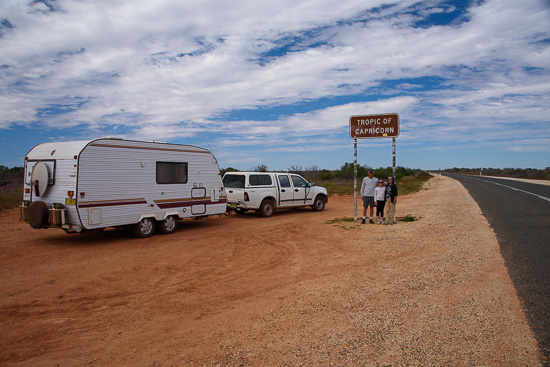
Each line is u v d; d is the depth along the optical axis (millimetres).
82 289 6121
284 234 11070
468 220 12234
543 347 3730
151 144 10648
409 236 10062
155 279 6664
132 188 10195
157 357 3893
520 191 24500
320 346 3971
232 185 15070
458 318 4516
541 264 6652
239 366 3631
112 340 4320
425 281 6031
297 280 6484
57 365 3781
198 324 4723
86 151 9172
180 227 12641
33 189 9844
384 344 3945
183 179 11523
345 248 8961
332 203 21500
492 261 7016
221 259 8117
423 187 35875
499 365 3447
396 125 12680
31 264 7656
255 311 5094
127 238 10547
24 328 4660
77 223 9078
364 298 5391
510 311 4637
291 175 16312
